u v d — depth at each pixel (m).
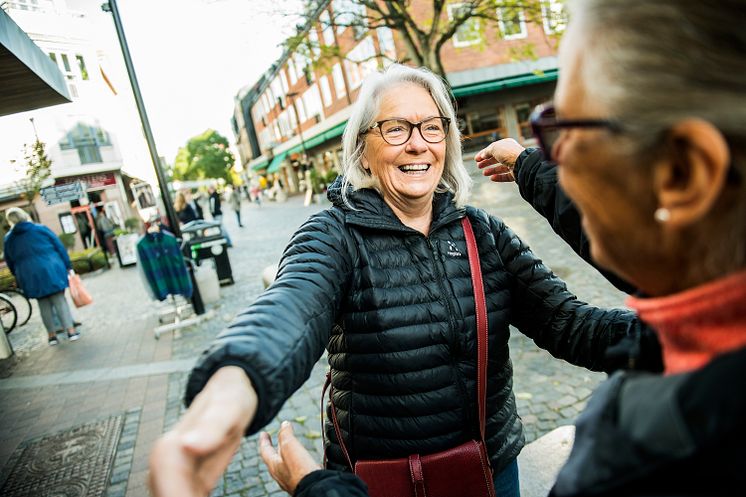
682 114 0.37
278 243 12.47
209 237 8.23
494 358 1.32
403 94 1.31
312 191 22.12
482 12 7.66
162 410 3.92
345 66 22.84
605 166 0.42
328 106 27.34
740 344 0.39
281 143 41.28
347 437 1.28
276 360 0.65
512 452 1.36
